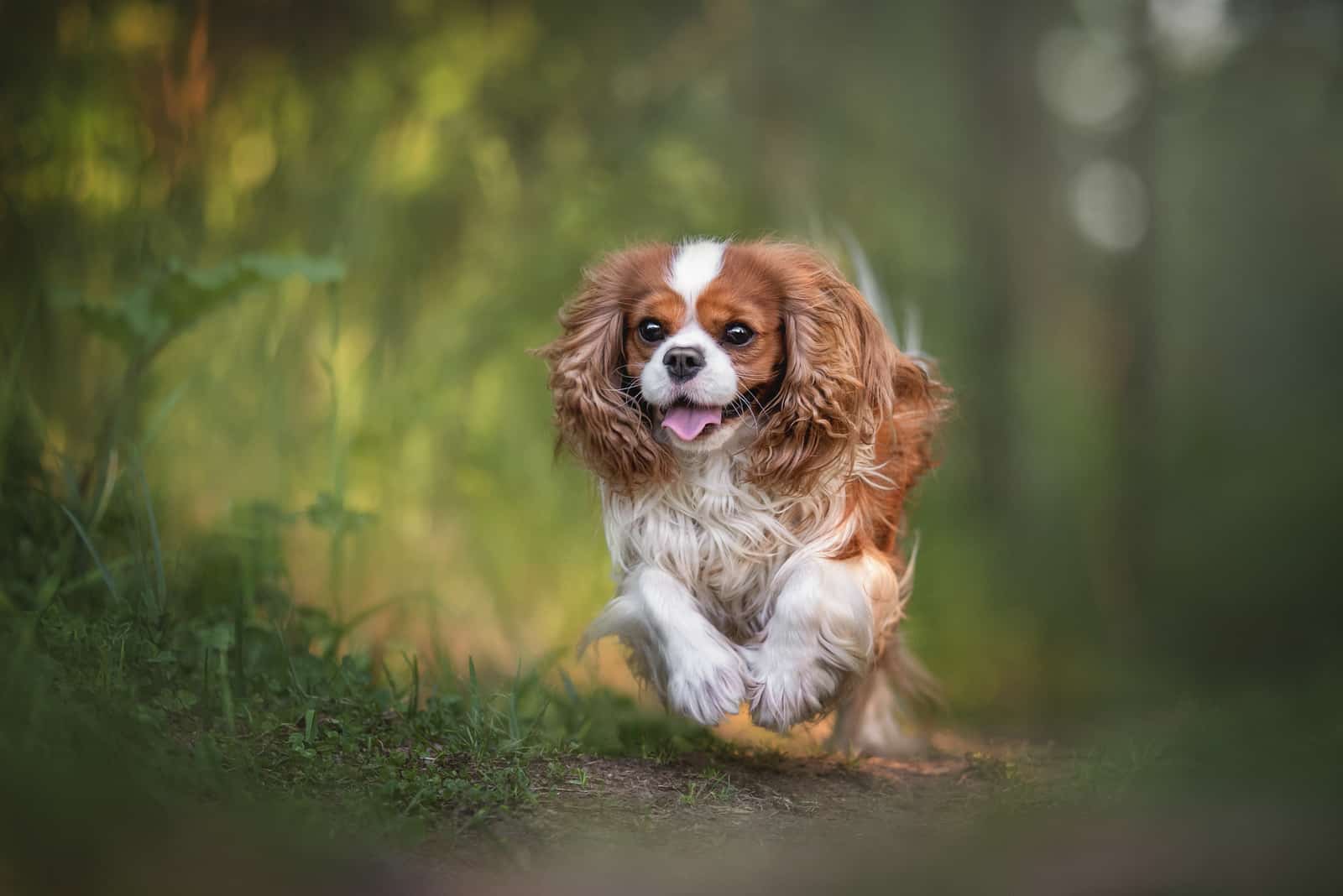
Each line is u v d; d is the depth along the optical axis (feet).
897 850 11.76
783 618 15.83
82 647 14.88
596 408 16.57
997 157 60.75
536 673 19.65
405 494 27.53
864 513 17.20
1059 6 67.00
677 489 16.52
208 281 20.48
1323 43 57.67
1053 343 79.46
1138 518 57.98
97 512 18.92
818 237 23.90
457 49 33.91
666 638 15.85
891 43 56.13
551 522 30.45
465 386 30.55
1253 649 45.29
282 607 19.51
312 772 13.23
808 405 16.08
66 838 9.52
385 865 10.73
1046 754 18.99
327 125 31.94
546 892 10.64
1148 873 10.18
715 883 11.00
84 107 24.89
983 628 42.22
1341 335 69.82
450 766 14.24
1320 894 9.73
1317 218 73.97
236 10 32.83
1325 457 53.83
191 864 9.82
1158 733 17.10
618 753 16.26
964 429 52.70
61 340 23.61
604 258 17.42
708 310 16.08
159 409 24.40
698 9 41.42
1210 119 70.13
